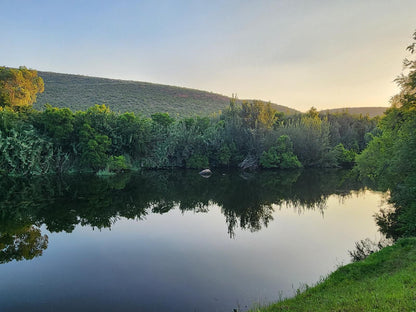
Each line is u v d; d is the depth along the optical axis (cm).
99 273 1251
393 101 1809
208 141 5897
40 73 12594
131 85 13375
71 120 4738
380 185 2066
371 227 1956
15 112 4628
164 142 5631
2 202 2631
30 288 1112
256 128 6147
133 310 958
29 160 4172
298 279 1189
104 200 2820
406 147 1609
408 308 657
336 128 7188
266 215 2342
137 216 2288
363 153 2873
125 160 5191
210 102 13425
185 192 3369
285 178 4603
